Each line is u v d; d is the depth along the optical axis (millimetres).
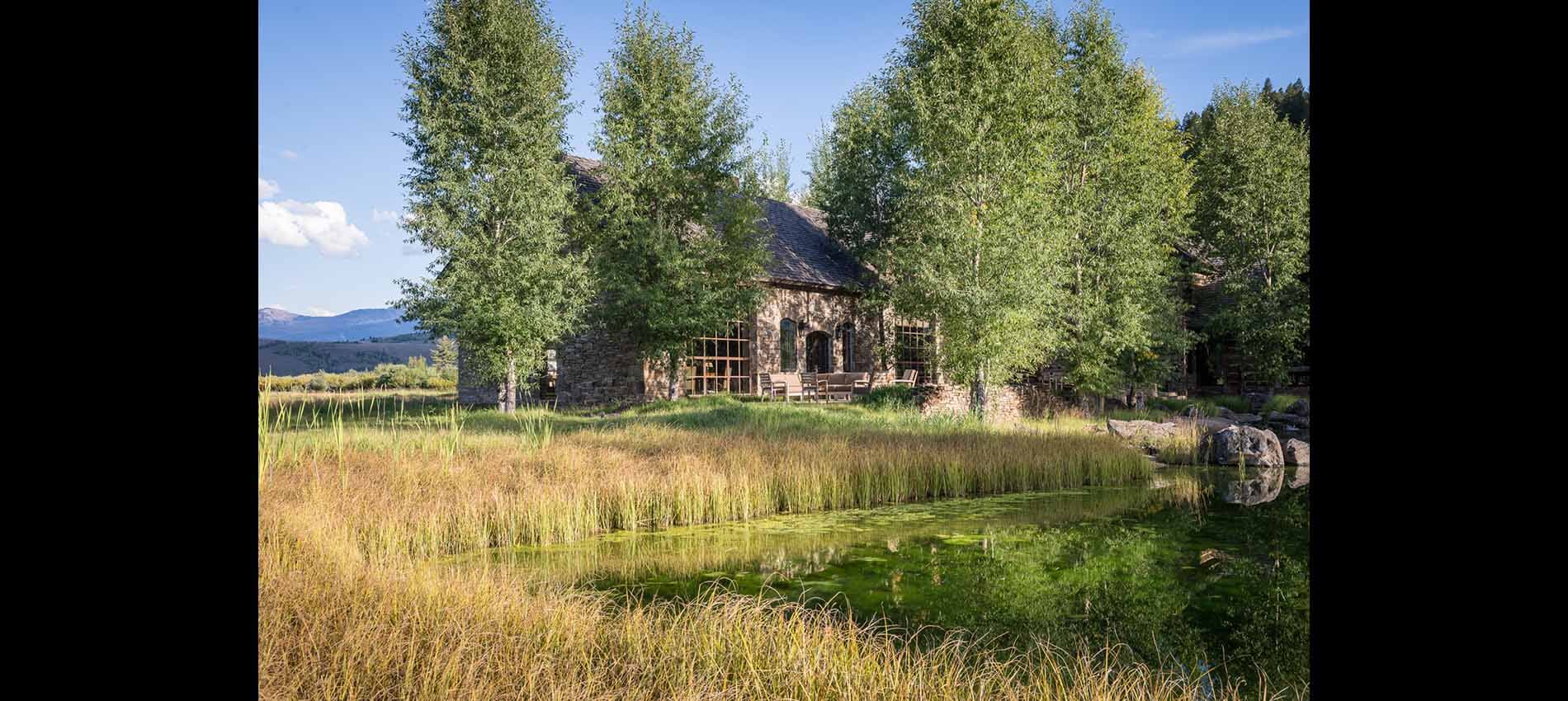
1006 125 20922
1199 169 33781
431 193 20641
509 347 20672
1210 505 12172
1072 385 25000
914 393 22359
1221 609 6684
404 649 4215
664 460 11867
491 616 4914
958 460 13367
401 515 8344
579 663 4477
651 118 23469
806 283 27141
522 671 4207
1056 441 15805
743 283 24500
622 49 23500
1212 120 35344
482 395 25266
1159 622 6312
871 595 6945
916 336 26969
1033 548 9031
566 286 21562
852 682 4375
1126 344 23391
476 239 20906
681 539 9461
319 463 10156
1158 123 28562
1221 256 31891
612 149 22922
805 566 8055
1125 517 11078
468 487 9672
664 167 23203
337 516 7680
